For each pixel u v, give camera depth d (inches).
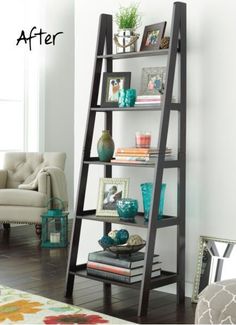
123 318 125.8
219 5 136.9
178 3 134.3
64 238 206.1
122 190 147.1
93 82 146.8
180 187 139.3
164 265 149.6
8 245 207.6
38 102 260.7
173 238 147.6
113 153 145.6
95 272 140.9
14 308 130.5
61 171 227.9
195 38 141.3
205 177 140.7
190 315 128.3
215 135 138.6
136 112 153.5
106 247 142.6
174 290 147.0
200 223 141.9
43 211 215.2
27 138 263.6
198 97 141.3
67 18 272.2
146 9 150.5
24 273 165.2
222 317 81.0
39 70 260.5
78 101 169.0
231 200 136.2
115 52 156.9
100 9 161.8
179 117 138.3
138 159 136.3
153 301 139.8
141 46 144.8
